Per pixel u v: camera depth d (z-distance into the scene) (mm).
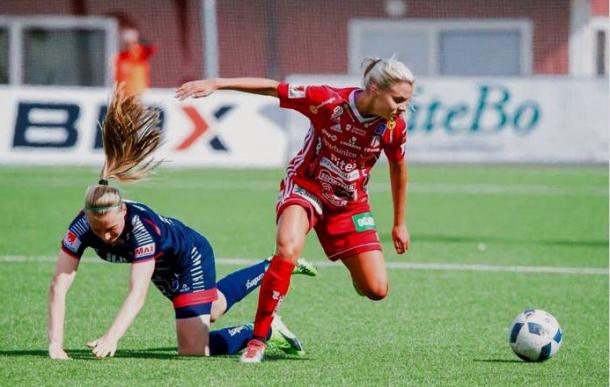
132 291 17594
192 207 45062
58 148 60625
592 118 61812
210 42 67500
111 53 83438
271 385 16391
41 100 60906
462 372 17766
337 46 85188
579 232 38969
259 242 35438
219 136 60594
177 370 17422
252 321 23484
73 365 17719
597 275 29828
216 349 19156
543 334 18656
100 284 27547
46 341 20391
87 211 17109
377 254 18922
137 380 16625
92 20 83250
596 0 86062
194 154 60281
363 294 19328
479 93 62062
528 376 17516
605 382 17141
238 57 83750
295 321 23109
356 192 18828
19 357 18516
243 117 61000
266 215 42656
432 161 62281
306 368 17891
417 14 86062
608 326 22828
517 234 38312
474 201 48750
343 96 18094
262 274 20641
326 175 18547
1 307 24156
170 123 60312
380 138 18406
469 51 86375
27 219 40594
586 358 19328
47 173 58125
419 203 47875
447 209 45781
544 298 26312
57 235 36531
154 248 17891
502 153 62125
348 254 18891
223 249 33844
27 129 60781
